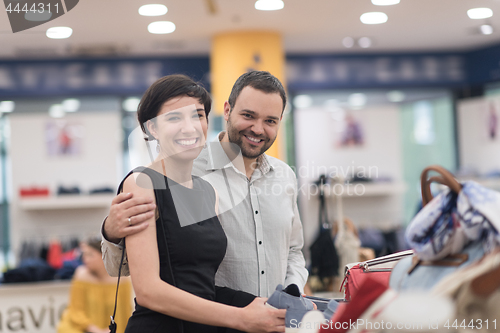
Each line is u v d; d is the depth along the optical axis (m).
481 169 6.73
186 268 1.27
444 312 0.97
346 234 2.93
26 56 6.01
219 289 1.48
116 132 6.07
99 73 6.23
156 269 1.22
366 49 6.52
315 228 5.78
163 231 1.25
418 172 6.99
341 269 2.84
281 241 1.67
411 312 0.98
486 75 6.63
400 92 6.98
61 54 5.98
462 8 4.88
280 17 4.91
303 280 1.74
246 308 1.24
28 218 5.85
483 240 1.01
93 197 5.80
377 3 4.62
